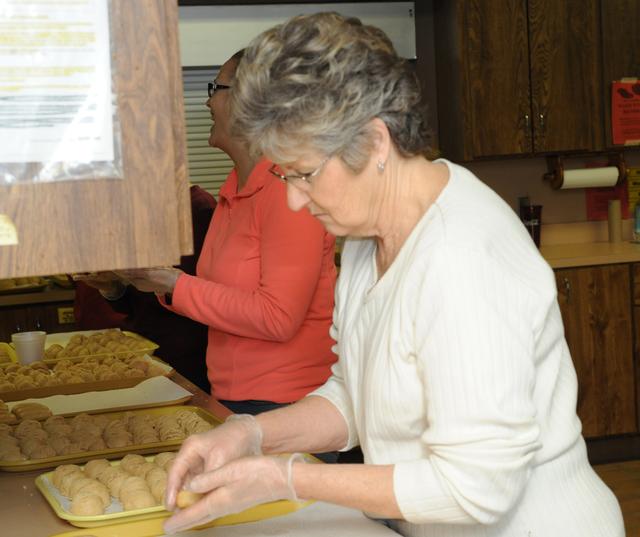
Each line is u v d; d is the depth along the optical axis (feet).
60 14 3.11
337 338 5.28
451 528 4.42
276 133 3.97
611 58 14.75
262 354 7.64
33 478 5.94
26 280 14.23
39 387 8.09
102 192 3.22
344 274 5.02
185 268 10.34
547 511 4.28
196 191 10.66
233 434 4.78
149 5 3.23
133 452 6.31
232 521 4.91
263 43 3.96
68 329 14.30
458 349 3.79
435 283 3.90
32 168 3.13
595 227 15.93
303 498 4.18
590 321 14.05
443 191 4.24
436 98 15.30
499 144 14.52
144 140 3.26
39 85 3.11
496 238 4.03
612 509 4.50
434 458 3.91
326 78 3.87
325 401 5.29
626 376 14.23
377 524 4.83
